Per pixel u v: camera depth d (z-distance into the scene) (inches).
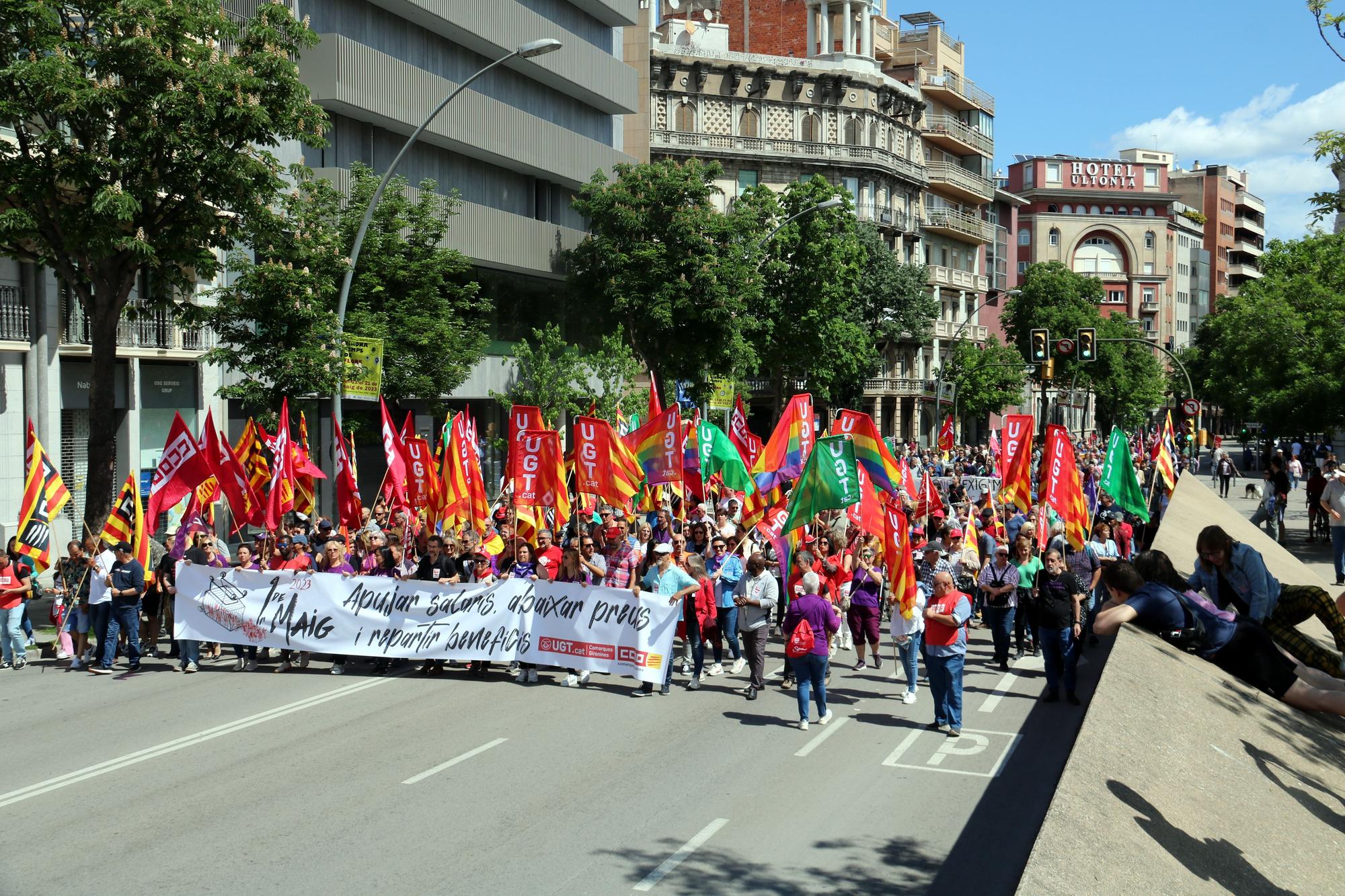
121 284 722.2
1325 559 1051.9
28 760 443.5
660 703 551.5
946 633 490.6
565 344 1395.2
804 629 499.8
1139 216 4926.2
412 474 787.4
